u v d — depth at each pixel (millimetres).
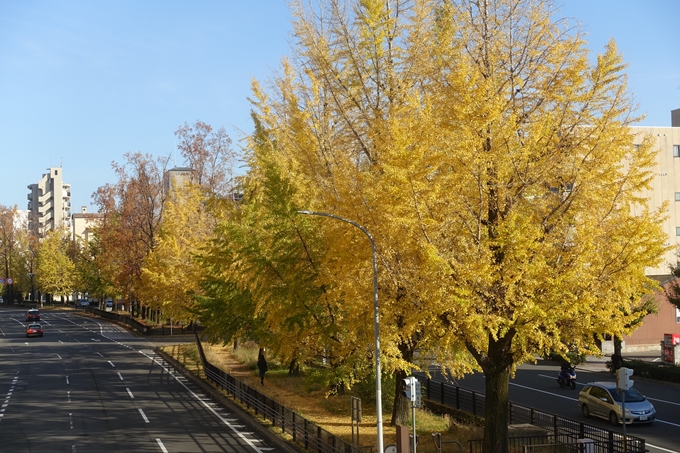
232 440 23500
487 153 16344
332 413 28578
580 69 16484
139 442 22969
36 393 34688
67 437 23766
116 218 76938
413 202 16266
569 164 16609
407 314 18156
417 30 21484
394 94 21875
